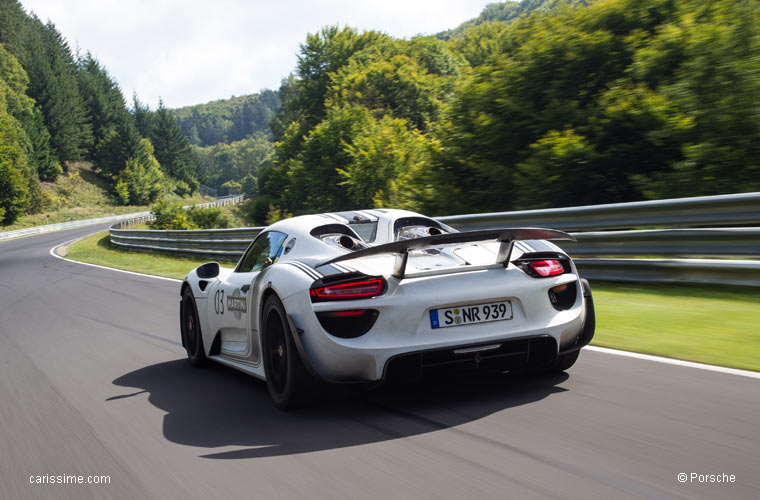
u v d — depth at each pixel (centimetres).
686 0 1255
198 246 1825
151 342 598
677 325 474
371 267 306
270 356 342
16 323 810
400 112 3519
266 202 4472
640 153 1109
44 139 9369
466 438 267
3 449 315
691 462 226
